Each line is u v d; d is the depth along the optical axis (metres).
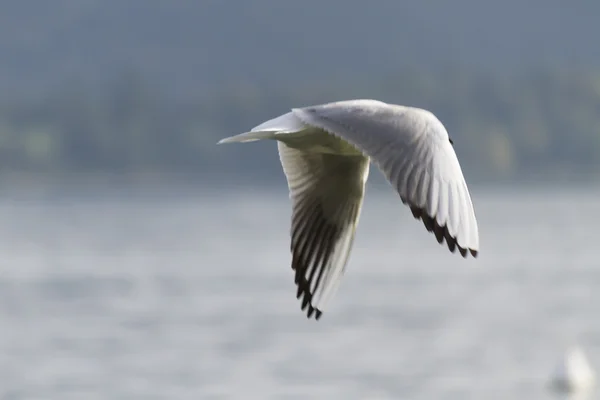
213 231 72.06
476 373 30.22
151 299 44.00
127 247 63.00
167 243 65.00
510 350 33.44
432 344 34.34
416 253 60.09
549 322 38.53
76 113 128.00
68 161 127.50
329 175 7.51
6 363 31.59
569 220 79.44
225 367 30.84
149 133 126.56
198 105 129.62
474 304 42.72
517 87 132.25
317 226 7.51
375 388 28.31
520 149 126.94
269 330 36.72
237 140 6.84
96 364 31.44
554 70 136.00
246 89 133.38
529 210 89.19
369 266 54.91
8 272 52.81
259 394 27.66
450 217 6.23
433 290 46.47
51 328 37.50
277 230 72.25
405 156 6.35
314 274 7.47
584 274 51.53
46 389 28.42
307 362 31.45
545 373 30.12
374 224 79.06
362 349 33.41
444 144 6.39
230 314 40.03
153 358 32.19
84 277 50.94
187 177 124.44
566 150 128.25
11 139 126.81
